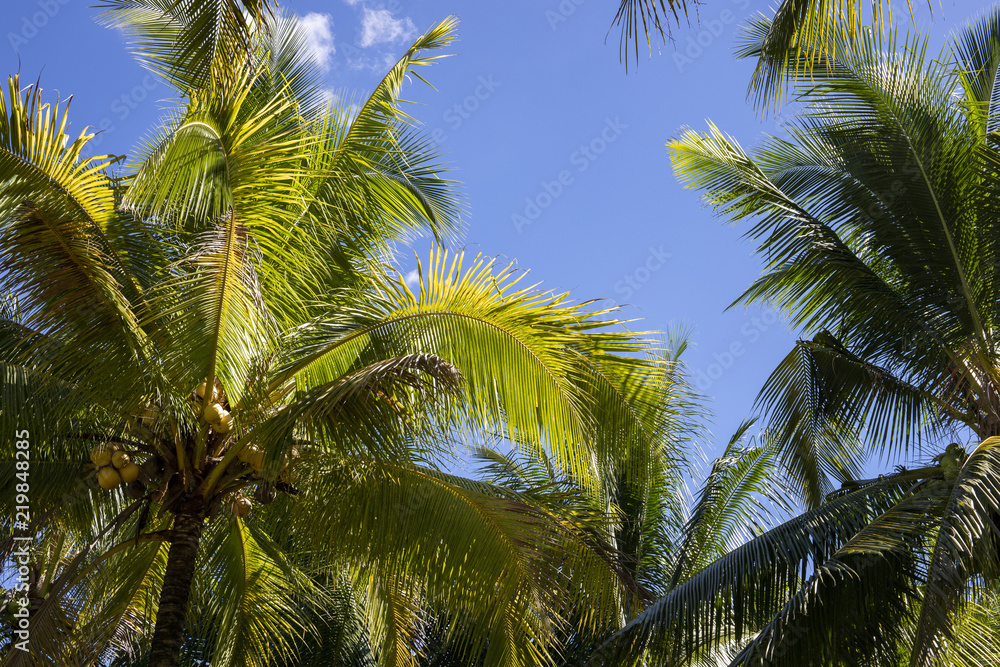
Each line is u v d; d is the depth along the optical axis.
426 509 7.34
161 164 6.11
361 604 11.82
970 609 7.88
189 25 5.51
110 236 7.23
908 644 7.82
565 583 7.50
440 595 7.41
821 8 5.05
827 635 7.43
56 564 8.70
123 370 6.66
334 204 8.95
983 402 9.56
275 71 9.81
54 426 7.12
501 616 7.31
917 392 10.32
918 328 9.81
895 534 7.59
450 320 7.11
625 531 13.30
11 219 6.34
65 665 7.12
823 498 10.83
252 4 5.54
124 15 8.47
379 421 6.56
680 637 7.98
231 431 7.13
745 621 8.20
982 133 9.94
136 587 9.03
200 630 10.96
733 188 11.12
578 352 7.20
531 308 7.00
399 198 9.52
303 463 7.20
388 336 7.18
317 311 8.13
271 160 6.80
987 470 7.30
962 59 10.39
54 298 6.59
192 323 6.52
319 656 12.81
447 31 9.92
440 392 6.42
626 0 4.68
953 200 9.48
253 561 9.63
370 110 9.41
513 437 7.32
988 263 9.23
